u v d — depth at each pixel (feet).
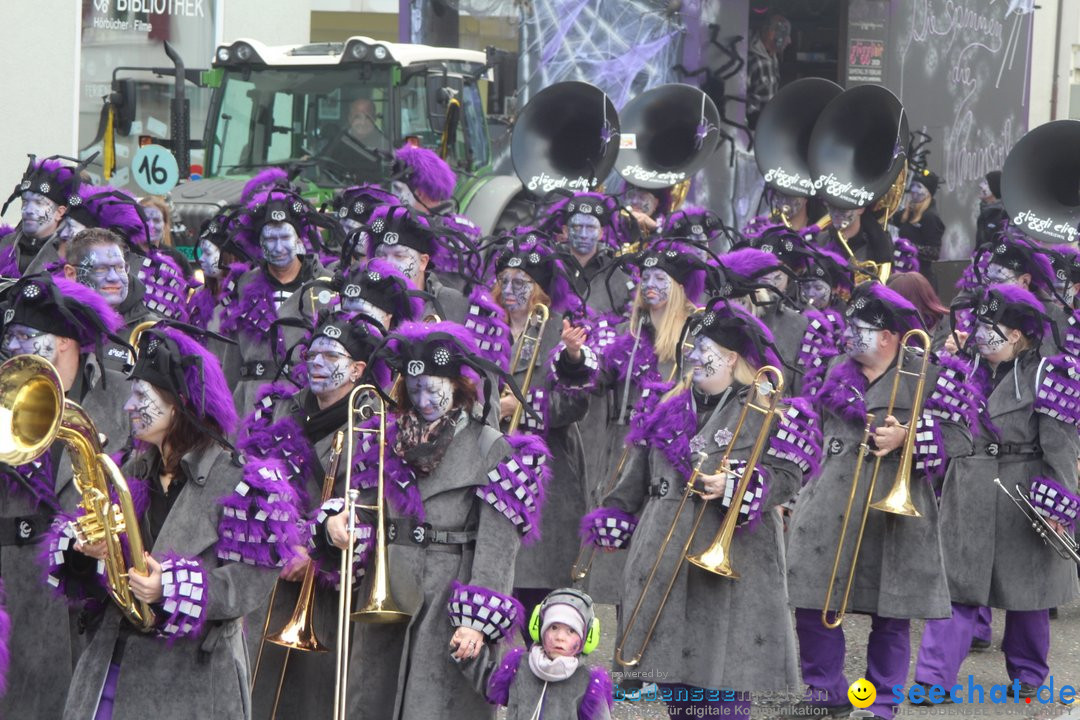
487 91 81.97
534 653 30.14
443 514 30.71
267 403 32.91
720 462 34.96
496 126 81.76
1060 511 43.09
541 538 42.98
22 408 24.09
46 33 84.48
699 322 35.68
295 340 43.42
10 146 85.40
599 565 43.04
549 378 42.14
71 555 27.22
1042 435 43.50
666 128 69.62
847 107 67.10
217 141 74.28
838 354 44.88
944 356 41.81
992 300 43.83
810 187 69.46
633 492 36.52
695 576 35.12
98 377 35.58
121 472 27.32
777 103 70.49
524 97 81.71
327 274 45.34
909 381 40.78
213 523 26.63
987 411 44.14
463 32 82.23
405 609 30.42
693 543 35.06
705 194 82.89
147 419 26.61
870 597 40.96
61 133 84.23
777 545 35.42
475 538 30.83
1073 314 47.37
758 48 87.04
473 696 30.81
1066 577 44.73
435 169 51.16
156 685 26.76
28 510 31.96
